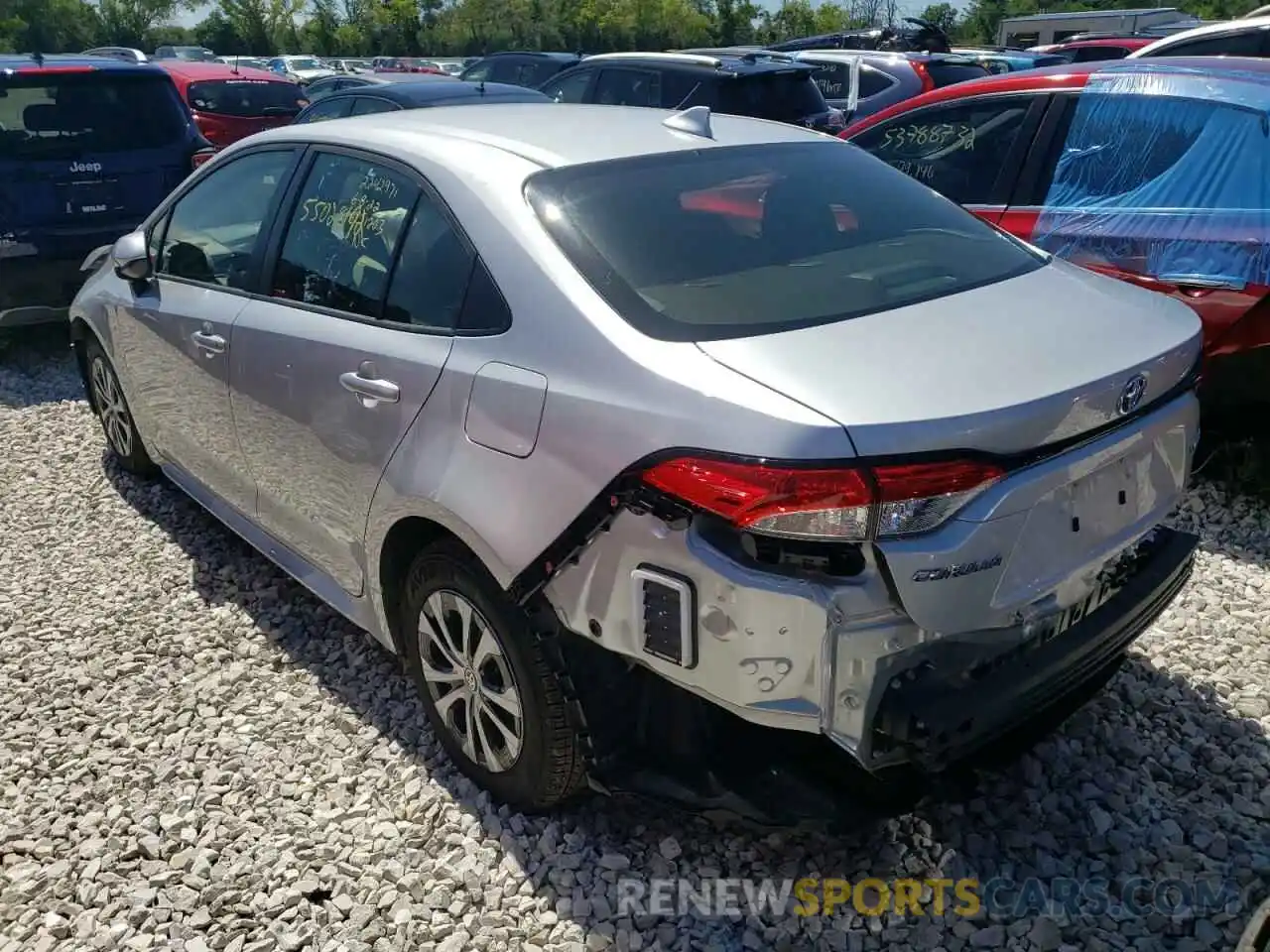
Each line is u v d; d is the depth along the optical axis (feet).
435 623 9.86
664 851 9.20
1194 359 9.00
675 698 8.35
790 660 7.23
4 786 10.36
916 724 7.23
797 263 9.23
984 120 17.69
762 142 11.09
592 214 9.18
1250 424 15.02
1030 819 9.54
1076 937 8.38
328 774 10.37
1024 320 8.53
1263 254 14.05
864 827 8.87
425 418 9.40
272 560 12.94
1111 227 15.64
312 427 10.95
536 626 8.57
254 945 8.44
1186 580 9.71
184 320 13.32
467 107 12.23
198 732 11.07
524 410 8.45
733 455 7.12
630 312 8.29
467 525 8.79
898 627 7.27
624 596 7.84
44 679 12.03
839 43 55.47
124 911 8.86
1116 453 8.24
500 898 8.85
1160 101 15.67
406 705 11.34
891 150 19.06
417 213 10.12
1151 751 10.37
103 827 9.78
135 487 17.15
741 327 8.15
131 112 24.13
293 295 11.60
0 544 15.30
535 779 9.09
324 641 12.62
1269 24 25.27
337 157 11.46
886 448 6.92
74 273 23.27
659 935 8.46
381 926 8.66
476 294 9.22
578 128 10.84
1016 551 7.60
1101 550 8.43
